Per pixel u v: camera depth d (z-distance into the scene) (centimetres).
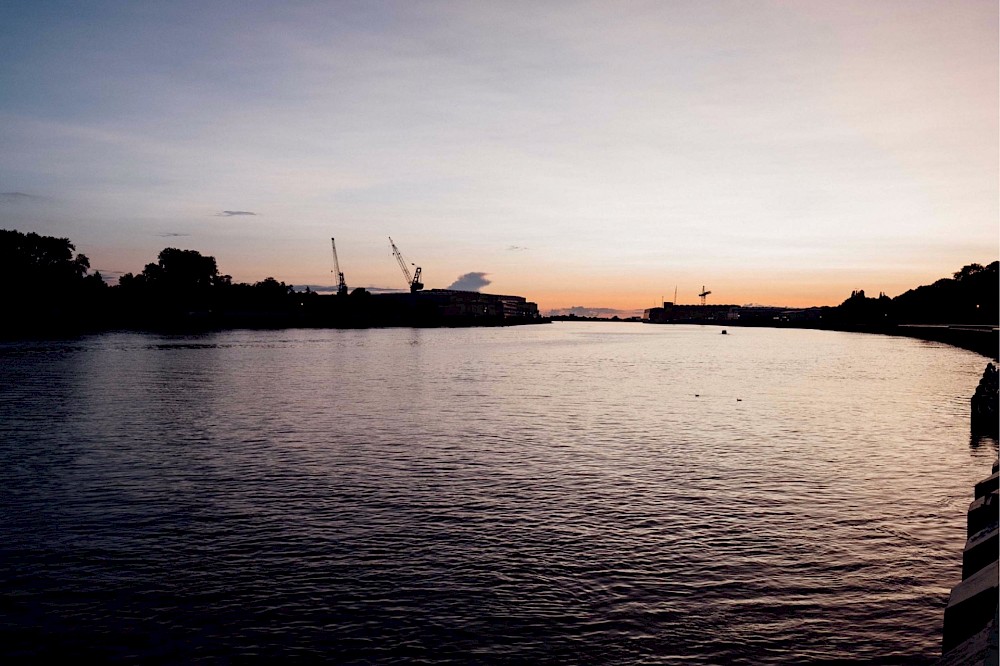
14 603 1870
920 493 2923
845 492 2936
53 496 2869
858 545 2286
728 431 4494
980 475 3247
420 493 2897
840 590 1939
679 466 3419
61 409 5475
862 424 4822
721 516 2597
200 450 3803
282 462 3491
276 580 2009
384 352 14212
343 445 3947
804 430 4547
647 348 17575
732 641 1669
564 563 2131
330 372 9138
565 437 4238
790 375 9119
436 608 1838
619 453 3738
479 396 6469
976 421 4347
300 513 2631
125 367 9694
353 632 1716
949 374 9238
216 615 1802
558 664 1576
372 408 5569
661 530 2434
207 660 1594
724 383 7931
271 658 1602
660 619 1777
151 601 1881
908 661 1578
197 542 2311
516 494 2888
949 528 2462
